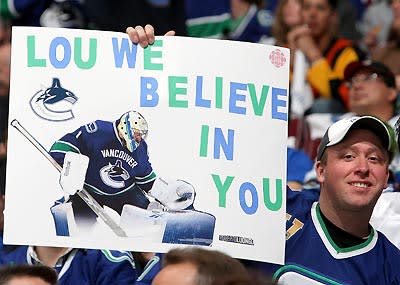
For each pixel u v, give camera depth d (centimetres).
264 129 920
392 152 966
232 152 914
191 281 735
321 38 1606
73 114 910
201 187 910
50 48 913
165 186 909
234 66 918
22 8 1673
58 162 908
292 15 1612
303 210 983
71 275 1008
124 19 1631
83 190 907
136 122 910
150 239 906
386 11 1864
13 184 905
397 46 1669
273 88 923
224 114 914
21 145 908
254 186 916
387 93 1390
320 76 1555
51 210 905
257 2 1808
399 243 1058
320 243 970
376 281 970
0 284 820
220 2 1800
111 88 912
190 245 906
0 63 1580
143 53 915
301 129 1486
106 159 909
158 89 913
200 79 914
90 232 905
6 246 1035
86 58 913
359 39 1814
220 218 910
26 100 910
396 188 1168
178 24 1647
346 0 1811
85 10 1670
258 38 1802
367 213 965
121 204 908
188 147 911
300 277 961
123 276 1008
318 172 977
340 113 1512
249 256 912
